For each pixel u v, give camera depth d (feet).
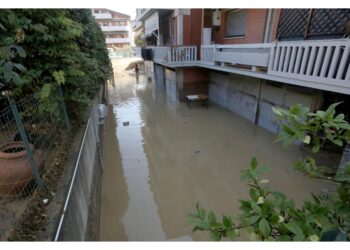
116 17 155.12
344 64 13.03
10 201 8.61
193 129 27.89
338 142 3.69
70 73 12.48
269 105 25.04
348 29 14.52
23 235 6.84
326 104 18.53
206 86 40.04
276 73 18.29
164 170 19.57
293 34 19.52
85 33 19.60
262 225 3.55
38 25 9.72
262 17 23.63
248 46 21.80
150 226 13.93
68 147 11.91
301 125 3.73
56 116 11.66
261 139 23.97
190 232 13.51
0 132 9.18
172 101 41.42
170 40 43.78
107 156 22.30
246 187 16.88
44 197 8.39
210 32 35.32
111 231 13.57
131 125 30.42
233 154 21.43
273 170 18.16
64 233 7.43
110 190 17.24
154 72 60.75
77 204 9.45
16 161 8.62
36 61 11.23
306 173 4.83
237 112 32.07
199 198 16.10
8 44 8.07
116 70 90.02
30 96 9.78
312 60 15.06
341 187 3.94
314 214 3.66
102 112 22.71
